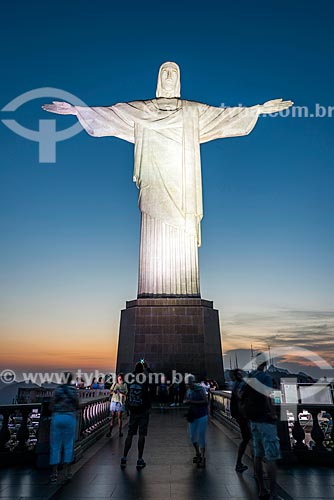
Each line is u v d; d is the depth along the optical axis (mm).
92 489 7918
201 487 8039
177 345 24875
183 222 27359
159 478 8688
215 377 24906
